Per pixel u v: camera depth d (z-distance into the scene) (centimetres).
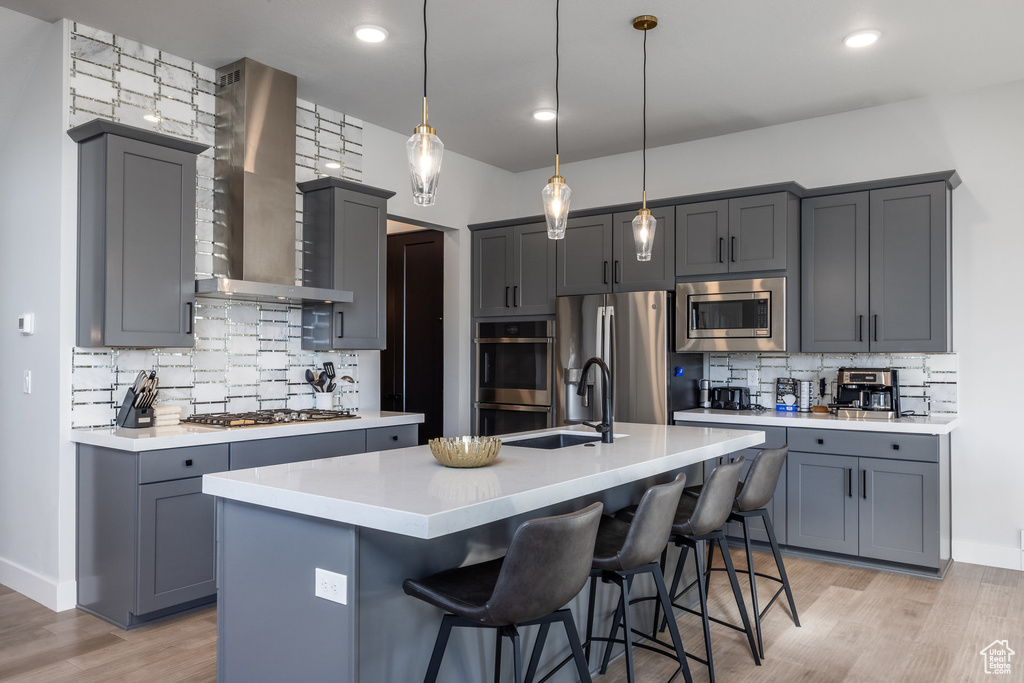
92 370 339
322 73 394
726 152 498
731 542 448
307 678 188
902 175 435
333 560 183
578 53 367
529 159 561
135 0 314
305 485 196
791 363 473
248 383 407
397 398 592
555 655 251
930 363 426
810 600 349
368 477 210
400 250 594
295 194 399
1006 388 404
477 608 170
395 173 494
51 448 333
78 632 303
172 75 371
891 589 364
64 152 331
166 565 309
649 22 329
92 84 340
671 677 254
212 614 326
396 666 189
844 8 318
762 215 432
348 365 464
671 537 263
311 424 365
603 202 554
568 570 171
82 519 329
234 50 367
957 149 418
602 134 498
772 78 398
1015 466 400
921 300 400
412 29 341
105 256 317
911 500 380
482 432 547
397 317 595
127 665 271
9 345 363
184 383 376
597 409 479
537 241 522
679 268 461
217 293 355
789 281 428
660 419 452
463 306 553
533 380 517
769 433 423
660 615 307
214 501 326
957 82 404
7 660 276
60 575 328
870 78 398
